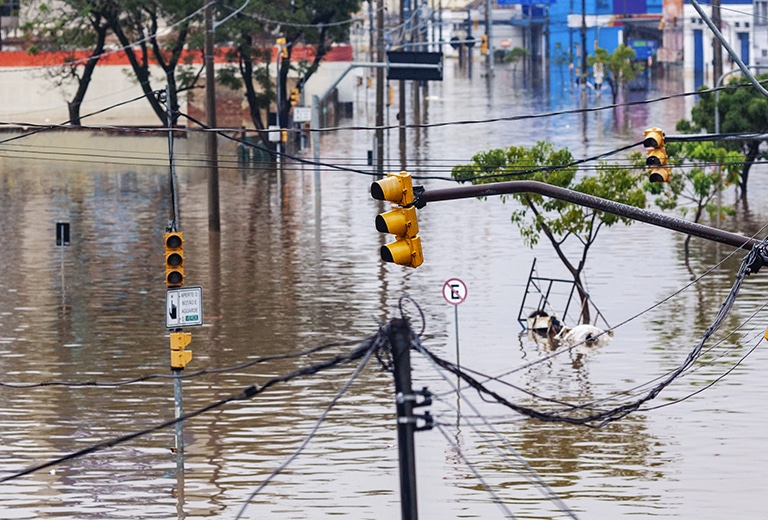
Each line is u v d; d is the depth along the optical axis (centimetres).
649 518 5444
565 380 7675
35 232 13312
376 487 5891
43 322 9269
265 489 5881
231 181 17762
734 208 14538
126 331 8969
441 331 8944
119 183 17638
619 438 6625
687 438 6588
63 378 7775
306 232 13200
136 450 6488
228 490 5888
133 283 10681
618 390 7438
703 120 15250
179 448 6047
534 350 8431
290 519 5481
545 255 11812
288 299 9962
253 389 3681
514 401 7225
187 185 17375
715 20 13662
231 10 19525
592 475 6041
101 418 7006
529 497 5738
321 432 6738
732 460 6216
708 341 8606
